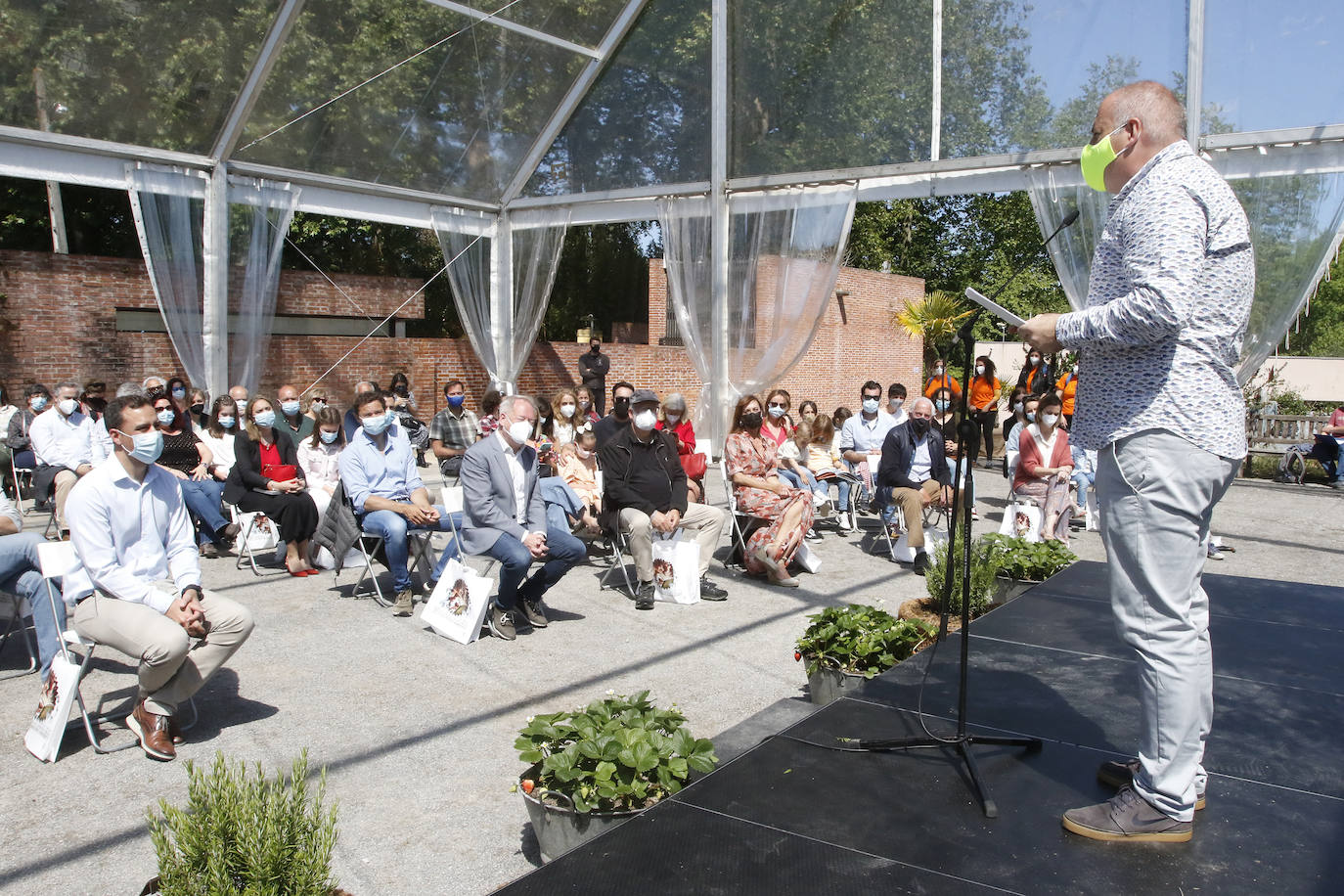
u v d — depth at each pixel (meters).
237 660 5.48
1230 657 3.93
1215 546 8.75
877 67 11.56
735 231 13.05
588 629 6.17
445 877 3.24
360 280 16.20
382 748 4.29
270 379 14.80
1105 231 2.44
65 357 13.23
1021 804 2.60
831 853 2.37
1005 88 10.77
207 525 8.09
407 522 6.52
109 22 10.13
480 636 6.02
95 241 19.34
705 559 7.16
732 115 12.84
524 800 3.20
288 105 12.13
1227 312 2.29
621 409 8.36
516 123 14.24
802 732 3.15
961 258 31.25
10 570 4.77
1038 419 8.54
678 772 2.98
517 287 15.87
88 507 4.09
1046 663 3.85
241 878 2.29
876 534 9.51
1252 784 2.72
